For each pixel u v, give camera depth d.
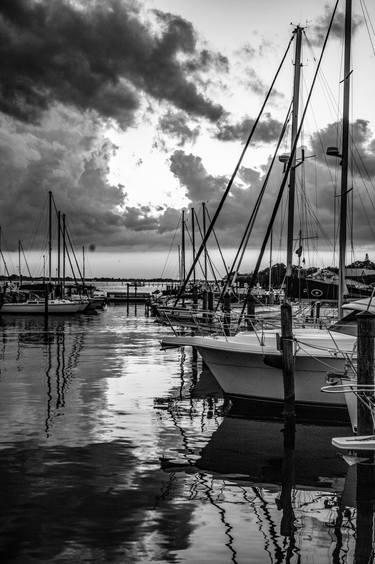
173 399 16.61
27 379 19.58
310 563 6.93
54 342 33.00
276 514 8.34
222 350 15.74
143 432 12.84
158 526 7.86
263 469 10.42
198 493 9.12
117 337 36.41
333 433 13.18
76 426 13.20
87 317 59.78
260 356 15.24
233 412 15.09
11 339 34.84
